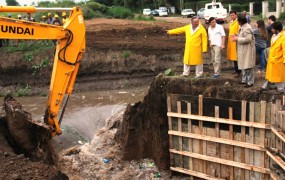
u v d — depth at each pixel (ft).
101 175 37.32
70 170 37.68
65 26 30.81
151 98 39.01
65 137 44.42
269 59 31.94
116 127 46.80
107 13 139.95
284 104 29.63
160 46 75.51
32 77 68.49
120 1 182.60
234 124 31.76
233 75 39.42
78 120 49.65
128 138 39.88
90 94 65.92
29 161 27.02
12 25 29.12
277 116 28.86
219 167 33.91
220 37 37.32
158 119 38.24
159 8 169.48
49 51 70.33
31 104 60.13
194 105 34.30
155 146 39.09
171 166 37.11
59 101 31.78
